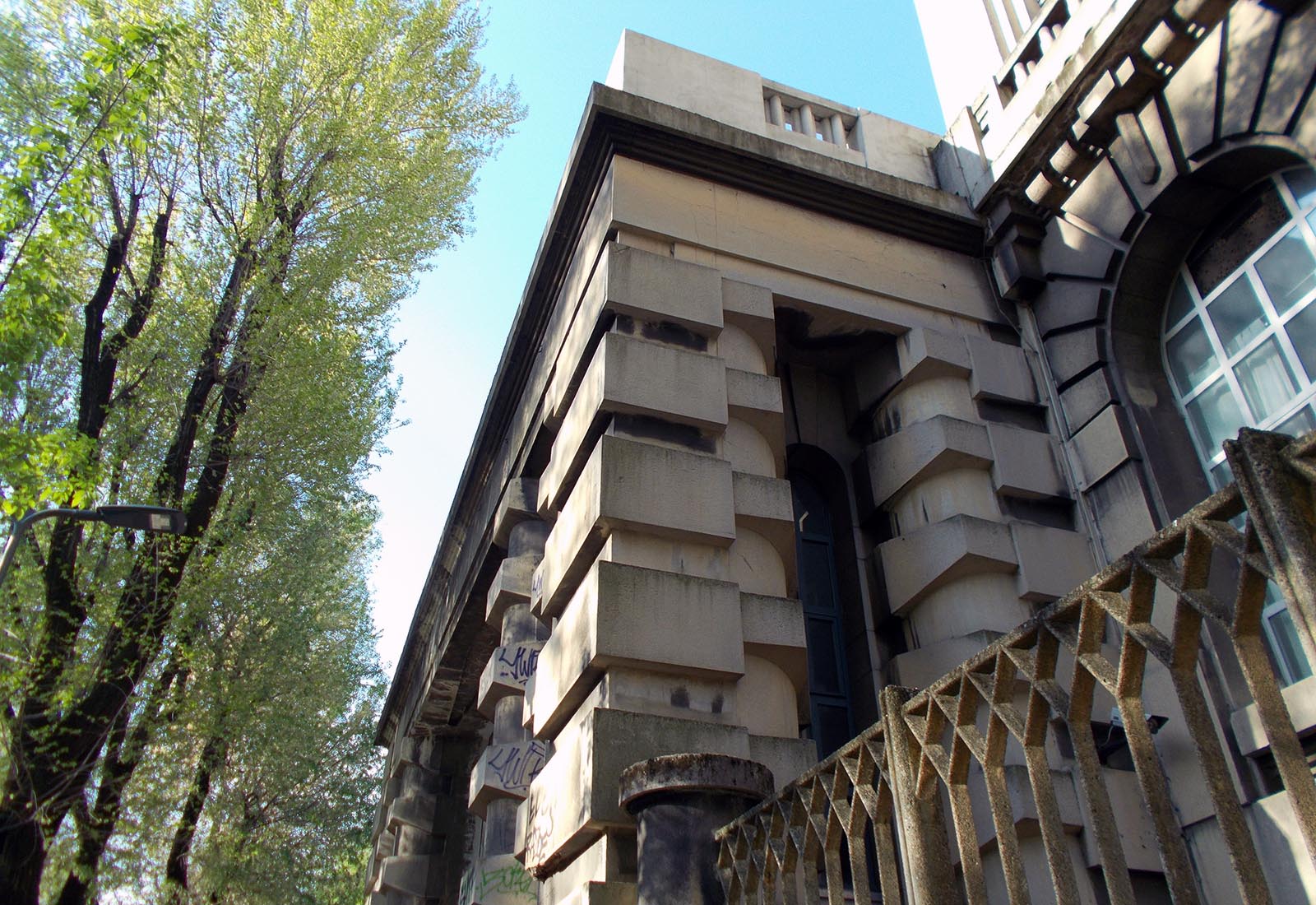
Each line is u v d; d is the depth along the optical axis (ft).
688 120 34.06
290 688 38.99
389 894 55.26
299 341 38.70
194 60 39.45
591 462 27.02
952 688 13.61
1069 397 32.89
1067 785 25.07
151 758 33.63
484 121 48.62
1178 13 29.25
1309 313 26.78
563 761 24.23
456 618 50.26
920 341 33.91
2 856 26.63
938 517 31.50
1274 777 23.27
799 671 26.23
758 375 30.04
